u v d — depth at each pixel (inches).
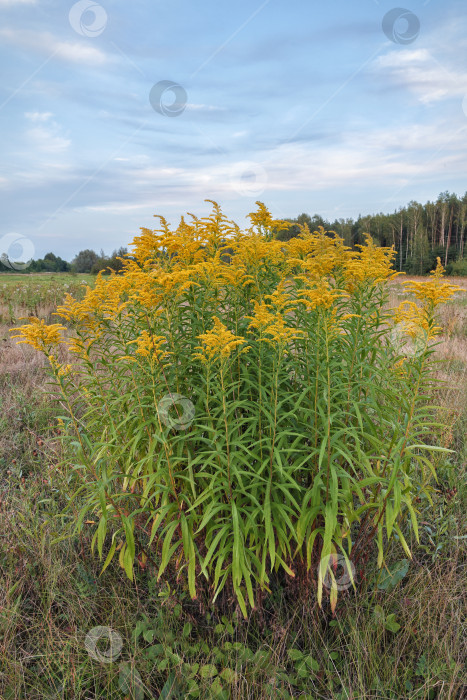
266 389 94.3
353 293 101.7
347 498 77.7
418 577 98.3
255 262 103.6
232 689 76.4
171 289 91.4
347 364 95.7
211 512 76.7
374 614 88.7
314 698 77.8
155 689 80.3
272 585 97.7
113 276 108.0
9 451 158.4
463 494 126.6
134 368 97.6
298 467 78.9
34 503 129.6
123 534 108.3
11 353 260.8
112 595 98.6
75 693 76.2
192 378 98.7
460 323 333.4
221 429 88.6
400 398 87.5
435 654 82.7
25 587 103.7
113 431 94.8
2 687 79.7
